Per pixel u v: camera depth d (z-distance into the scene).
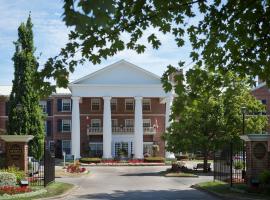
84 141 70.56
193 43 9.32
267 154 24.97
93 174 41.75
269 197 21.00
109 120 65.50
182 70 8.81
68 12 4.57
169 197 23.23
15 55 35.88
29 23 36.38
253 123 39.53
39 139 35.81
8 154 27.16
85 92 65.31
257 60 9.14
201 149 40.94
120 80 66.19
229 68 9.34
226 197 22.05
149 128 70.00
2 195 21.22
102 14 4.52
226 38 9.02
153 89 66.25
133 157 65.06
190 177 36.88
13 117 35.53
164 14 8.22
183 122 40.28
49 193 23.28
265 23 8.58
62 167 50.25
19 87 35.75
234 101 39.78
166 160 61.97
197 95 8.82
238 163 33.28
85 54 8.09
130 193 25.27
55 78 7.99
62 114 72.31
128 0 7.75
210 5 8.63
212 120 39.50
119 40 8.35
